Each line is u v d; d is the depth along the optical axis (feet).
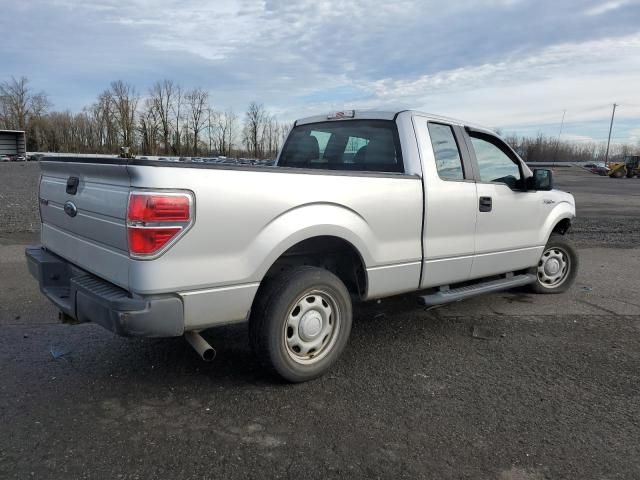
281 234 10.75
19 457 8.72
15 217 39.01
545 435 9.75
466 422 10.18
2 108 292.81
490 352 13.96
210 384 11.68
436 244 14.24
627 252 30.60
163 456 8.87
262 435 9.61
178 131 273.54
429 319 16.79
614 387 11.86
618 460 8.97
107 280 10.30
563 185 108.58
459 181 14.84
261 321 11.01
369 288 12.87
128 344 13.96
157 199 9.11
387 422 10.14
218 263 9.97
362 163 15.20
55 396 10.97
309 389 11.54
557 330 15.85
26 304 17.37
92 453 8.91
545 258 19.56
